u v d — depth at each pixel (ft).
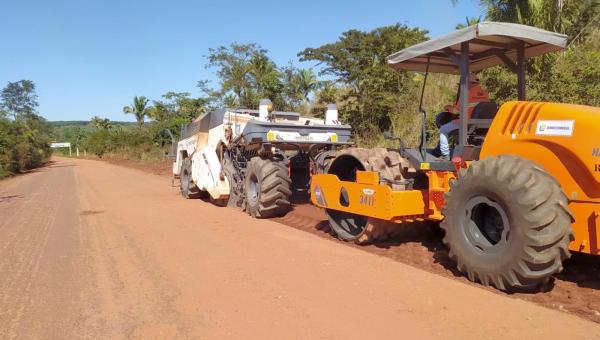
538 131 15.56
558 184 14.49
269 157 31.40
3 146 102.12
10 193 56.44
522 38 17.72
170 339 12.68
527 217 14.02
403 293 14.97
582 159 14.42
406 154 21.03
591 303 13.85
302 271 17.66
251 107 76.33
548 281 15.49
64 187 59.62
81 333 13.37
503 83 33.60
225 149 35.68
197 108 115.75
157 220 29.94
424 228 22.21
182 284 17.01
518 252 14.29
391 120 48.65
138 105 181.06
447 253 19.52
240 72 78.23
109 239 25.12
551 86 33.37
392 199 18.94
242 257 19.99
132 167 103.96
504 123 16.62
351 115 52.54
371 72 50.06
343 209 21.83
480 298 14.33
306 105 72.84
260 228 26.22
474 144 19.15
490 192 15.21
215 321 13.65
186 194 41.70
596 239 14.38
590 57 35.24
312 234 24.72
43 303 15.88
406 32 50.72
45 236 27.04
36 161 129.90
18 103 211.00
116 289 16.93
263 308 14.37
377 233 20.97
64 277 18.69
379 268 17.70
